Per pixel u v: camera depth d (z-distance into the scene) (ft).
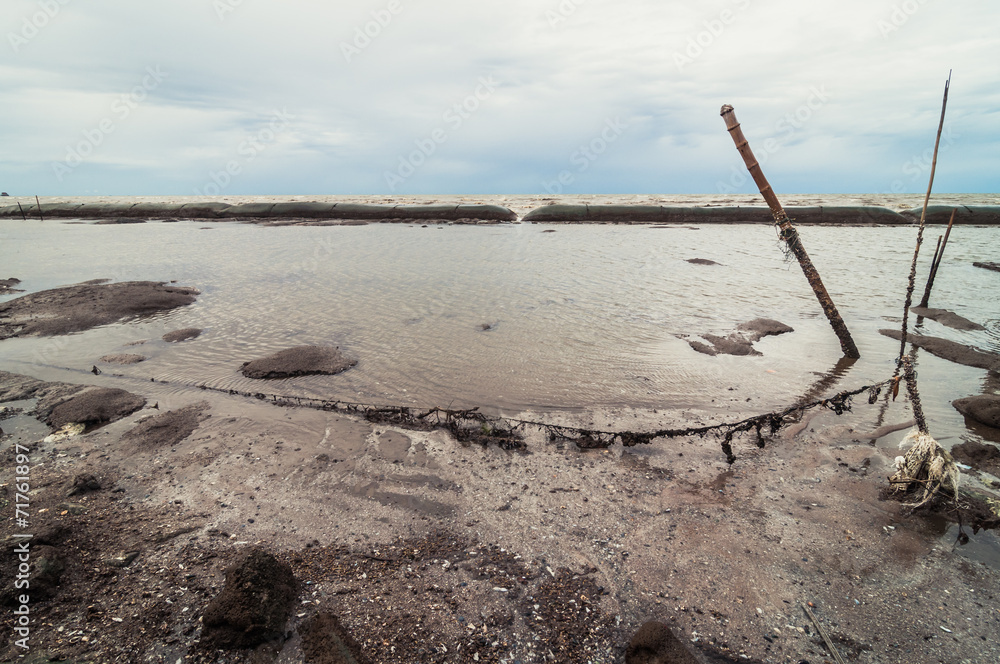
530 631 12.37
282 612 12.41
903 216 93.71
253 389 25.84
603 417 23.07
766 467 19.30
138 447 20.40
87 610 12.59
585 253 65.82
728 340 32.32
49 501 16.76
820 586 13.73
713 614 12.89
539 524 16.19
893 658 11.68
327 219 108.88
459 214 106.52
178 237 83.76
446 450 20.33
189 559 14.43
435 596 13.32
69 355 30.40
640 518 16.47
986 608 12.96
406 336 33.63
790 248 30.50
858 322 36.73
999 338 33.01
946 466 16.43
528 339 33.04
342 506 16.97
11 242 78.02
